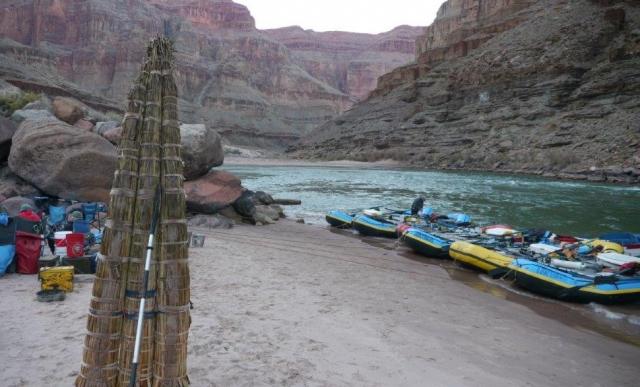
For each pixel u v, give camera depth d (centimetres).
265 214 2158
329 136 15138
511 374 605
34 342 574
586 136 7194
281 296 862
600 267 1149
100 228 1159
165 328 374
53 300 715
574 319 909
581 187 4662
